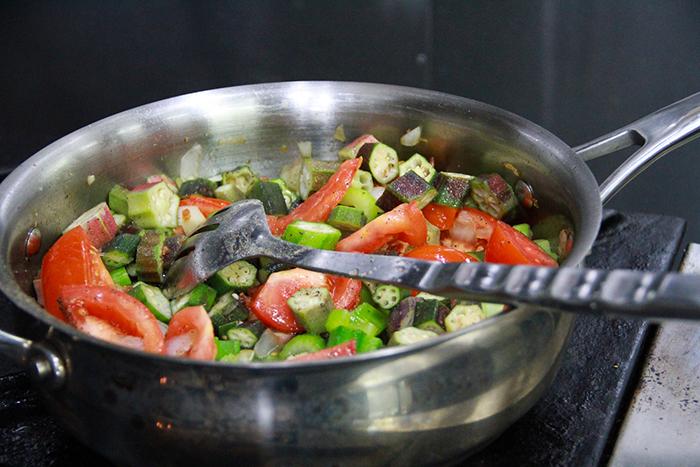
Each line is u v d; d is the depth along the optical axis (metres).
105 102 1.01
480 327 0.42
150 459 0.44
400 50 1.08
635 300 0.38
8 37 1.13
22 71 1.06
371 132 0.63
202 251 0.55
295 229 0.57
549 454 0.49
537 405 0.51
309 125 0.63
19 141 0.95
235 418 0.42
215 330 0.55
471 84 1.06
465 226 0.60
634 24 0.95
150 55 1.09
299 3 1.18
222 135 0.63
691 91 0.95
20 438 0.51
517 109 1.02
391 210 0.59
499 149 0.58
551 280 0.40
